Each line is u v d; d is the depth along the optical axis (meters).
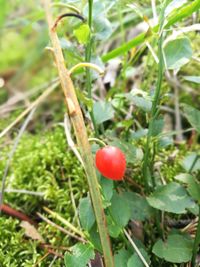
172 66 0.09
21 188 0.12
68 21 0.11
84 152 0.07
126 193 0.10
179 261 0.09
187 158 0.10
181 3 0.09
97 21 0.09
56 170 0.12
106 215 0.09
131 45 0.11
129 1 0.10
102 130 0.11
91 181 0.08
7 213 0.11
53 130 0.15
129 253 0.09
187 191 0.09
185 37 0.09
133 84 0.14
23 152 0.13
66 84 0.07
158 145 0.10
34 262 0.10
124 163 0.08
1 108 0.16
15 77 0.18
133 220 0.10
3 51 0.20
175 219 0.11
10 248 0.11
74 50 0.10
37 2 0.17
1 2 0.19
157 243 0.09
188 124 0.14
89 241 0.09
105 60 0.11
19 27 0.20
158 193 0.09
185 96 0.14
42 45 0.17
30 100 0.16
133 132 0.10
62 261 0.10
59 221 0.11
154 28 0.09
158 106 0.10
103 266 0.09
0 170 0.13
